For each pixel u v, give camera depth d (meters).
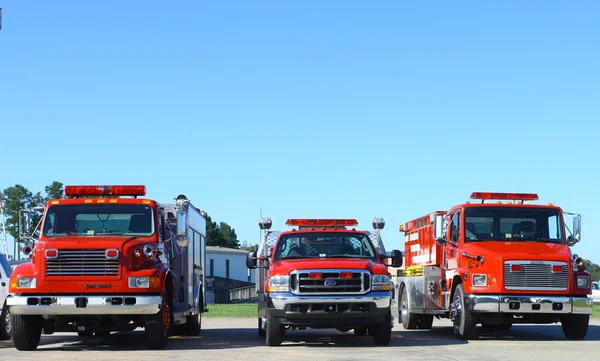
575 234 17.56
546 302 16.48
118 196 16.02
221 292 72.06
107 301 14.16
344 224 17.38
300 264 15.16
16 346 14.85
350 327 15.41
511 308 16.50
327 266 14.97
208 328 22.86
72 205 15.55
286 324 14.99
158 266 14.88
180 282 17.19
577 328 17.12
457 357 13.40
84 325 14.92
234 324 25.14
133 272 14.32
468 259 17.05
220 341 17.12
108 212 15.50
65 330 14.99
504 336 18.48
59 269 14.24
